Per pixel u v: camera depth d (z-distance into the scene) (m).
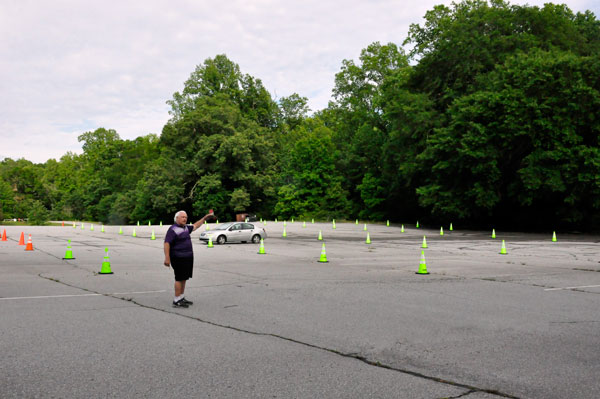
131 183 90.00
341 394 4.64
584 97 38.38
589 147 39.75
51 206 132.12
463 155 41.38
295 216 68.81
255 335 7.05
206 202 69.25
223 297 10.41
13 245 26.12
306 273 14.87
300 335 7.06
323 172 67.44
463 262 18.58
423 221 58.03
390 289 11.64
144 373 5.27
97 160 117.69
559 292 11.30
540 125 38.81
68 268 15.80
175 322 7.91
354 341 6.73
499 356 6.01
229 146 68.62
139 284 12.30
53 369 5.38
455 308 9.24
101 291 11.13
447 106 50.06
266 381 5.02
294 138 85.12
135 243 28.95
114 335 7.00
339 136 77.50
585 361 5.81
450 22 52.19
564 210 42.69
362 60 74.00
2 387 4.80
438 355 6.04
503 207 48.97
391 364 5.66
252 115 90.62
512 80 41.22
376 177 66.00
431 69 52.91
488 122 41.47
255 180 70.88
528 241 31.78
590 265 17.52
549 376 5.24
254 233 30.44
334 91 77.00
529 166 39.31
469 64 47.72
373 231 43.91
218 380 5.05
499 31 48.78
